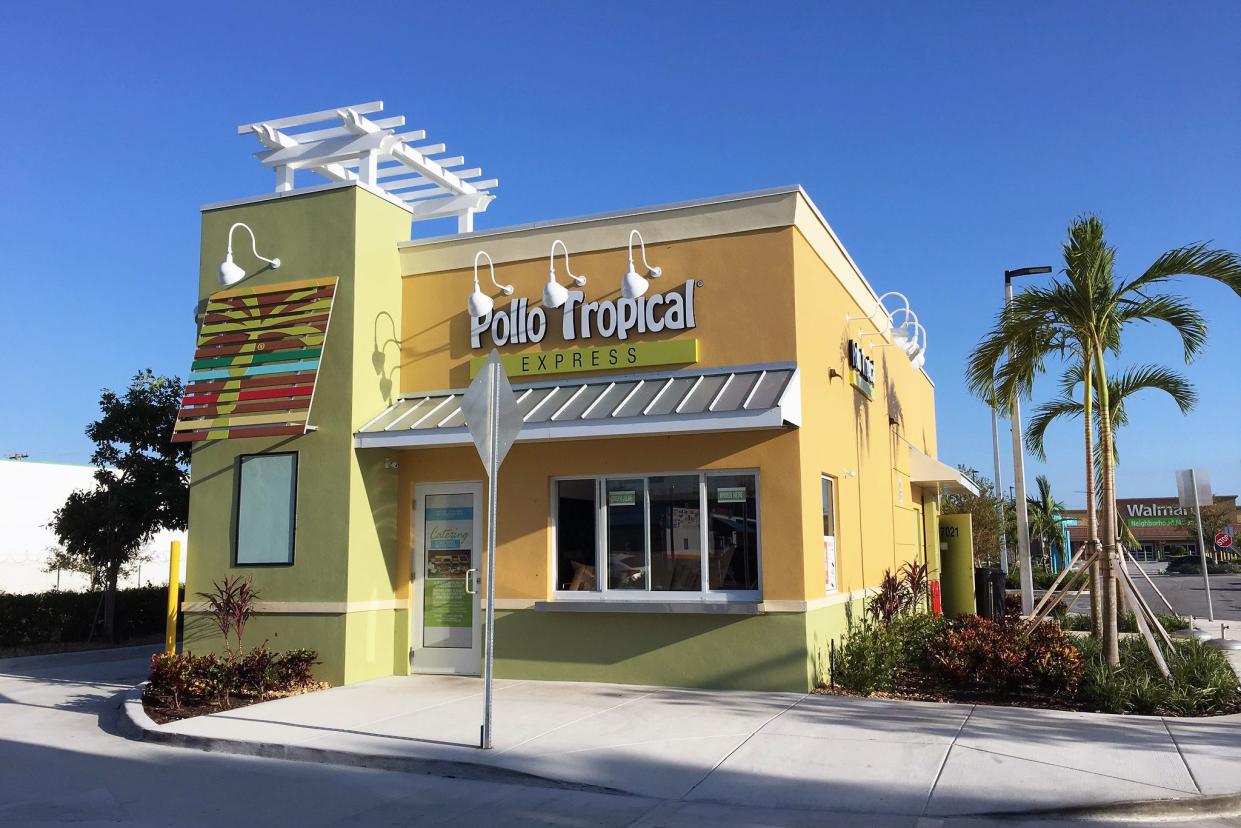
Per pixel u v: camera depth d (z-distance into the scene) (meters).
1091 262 11.53
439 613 12.63
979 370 12.39
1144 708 9.85
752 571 11.28
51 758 8.70
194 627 12.73
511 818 6.66
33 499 32.34
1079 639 12.66
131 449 20.81
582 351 12.35
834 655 11.91
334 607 11.98
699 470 11.53
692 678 11.23
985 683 11.16
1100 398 11.73
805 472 11.27
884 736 8.59
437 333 13.30
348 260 12.76
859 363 14.38
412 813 6.81
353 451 12.26
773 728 8.95
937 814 6.55
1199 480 21.45
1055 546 49.84
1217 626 20.80
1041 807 6.55
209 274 13.62
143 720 9.84
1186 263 11.13
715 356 11.80
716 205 11.86
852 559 13.41
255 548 12.58
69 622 20.70
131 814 6.86
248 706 10.48
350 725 9.35
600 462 11.92
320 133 13.93
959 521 20.72
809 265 12.31
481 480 12.58
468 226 15.87
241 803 7.13
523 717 9.56
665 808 6.84
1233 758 7.66
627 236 12.36
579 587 11.98
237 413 12.73
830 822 6.46
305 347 12.61
